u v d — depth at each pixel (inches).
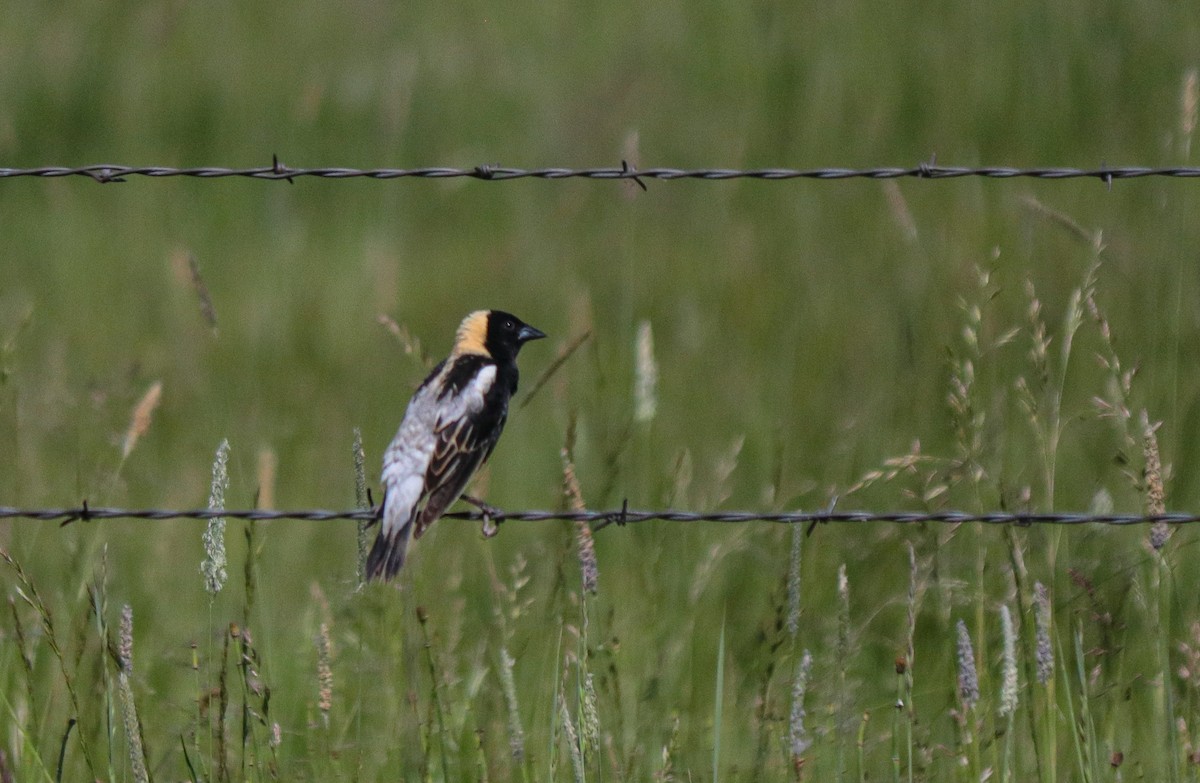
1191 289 498.9
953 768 321.1
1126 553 385.7
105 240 762.8
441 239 765.9
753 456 488.1
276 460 417.7
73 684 316.2
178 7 1034.1
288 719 360.8
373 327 635.5
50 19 1045.8
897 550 422.6
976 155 674.8
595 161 842.8
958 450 438.3
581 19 1074.7
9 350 423.2
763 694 328.2
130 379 519.2
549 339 616.4
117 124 904.9
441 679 332.8
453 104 926.4
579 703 283.0
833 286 595.8
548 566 420.8
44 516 299.6
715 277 644.1
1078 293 351.6
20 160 880.9
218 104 922.7
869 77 852.0
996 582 399.5
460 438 341.7
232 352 605.9
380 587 374.3
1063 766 331.3
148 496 484.7
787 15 946.1
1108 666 354.9
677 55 975.0
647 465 443.8
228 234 776.3
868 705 373.7
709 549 395.5
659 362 560.1
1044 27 852.0
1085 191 649.6
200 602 424.5
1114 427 438.3
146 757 290.7
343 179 848.3
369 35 1051.9
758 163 799.1
